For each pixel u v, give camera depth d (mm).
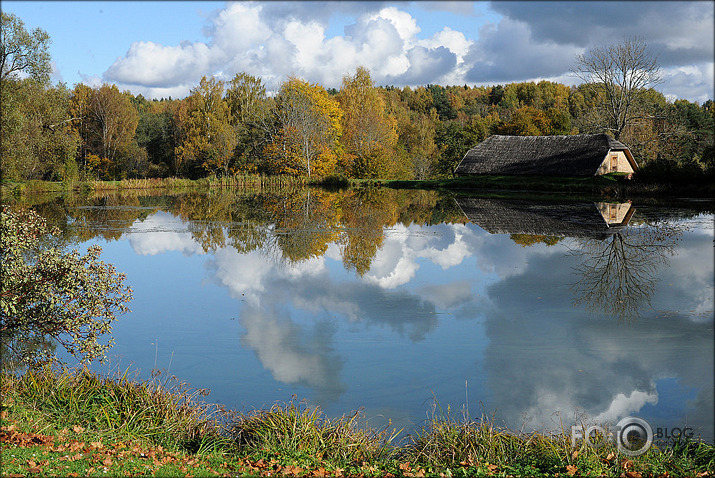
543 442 6336
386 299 12914
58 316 8859
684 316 11211
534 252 18125
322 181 58031
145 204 37906
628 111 50219
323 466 5887
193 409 7062
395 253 18516
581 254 17578
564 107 103625
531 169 49844
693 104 63781
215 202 39531
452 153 63188
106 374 8422
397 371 8672
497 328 10703
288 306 12430
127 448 6086
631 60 48750
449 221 26297
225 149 63344
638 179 40031
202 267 16719
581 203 33531
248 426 6676
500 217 27281
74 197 43781
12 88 34969
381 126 64125
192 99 72312
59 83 41500
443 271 15734
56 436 6180
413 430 6852
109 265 9383
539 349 9555
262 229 24625
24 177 45438
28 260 10859
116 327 10969
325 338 10242
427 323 11086
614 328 10570
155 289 14047
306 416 6801
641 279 14266
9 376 7863
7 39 34594
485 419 7039
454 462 6039
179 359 9227
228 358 9273
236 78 80438
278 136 60969
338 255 18359
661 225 23047
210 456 6051
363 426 6895
